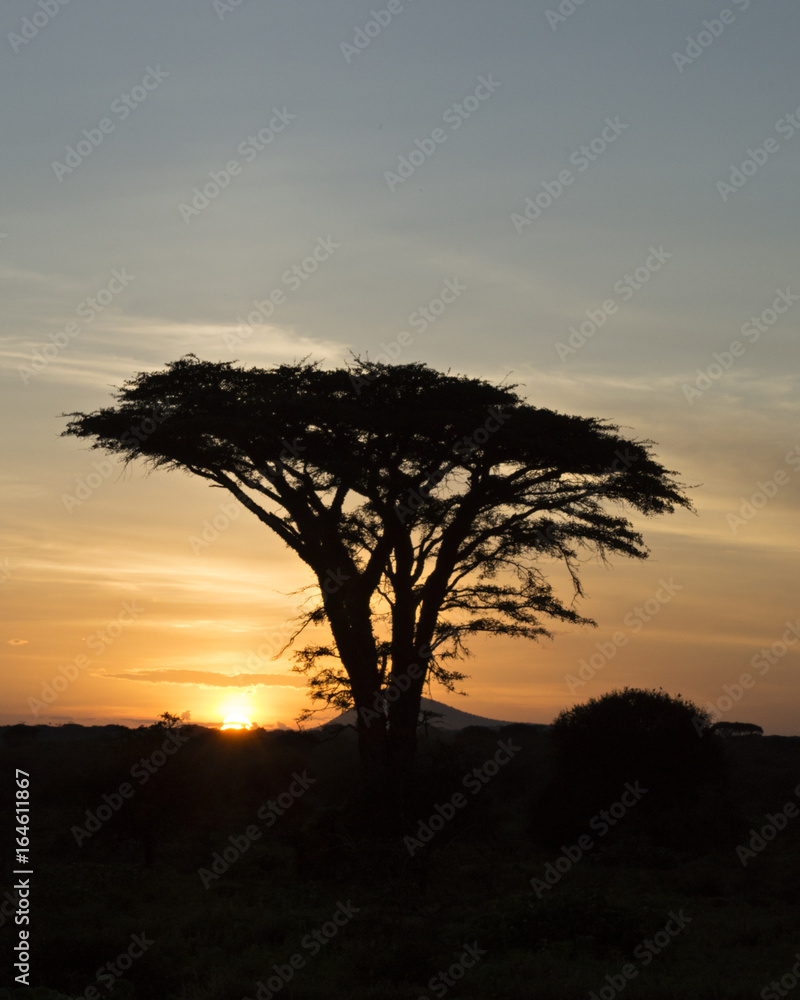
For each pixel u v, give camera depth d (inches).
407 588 1042.1
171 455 989.2
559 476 1024.9
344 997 470.6
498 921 596.4
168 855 1000.9
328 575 1023.6
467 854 920.9
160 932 600.7
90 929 548.1
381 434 941.8
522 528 1031.0
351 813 855.1
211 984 477.1
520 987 469.4
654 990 467.8
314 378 998.4
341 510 1037.8
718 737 1195.3
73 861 937.5
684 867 924.6
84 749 2075.5
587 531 1042.7
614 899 735.1
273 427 949.8
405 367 974.4
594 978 489.7
